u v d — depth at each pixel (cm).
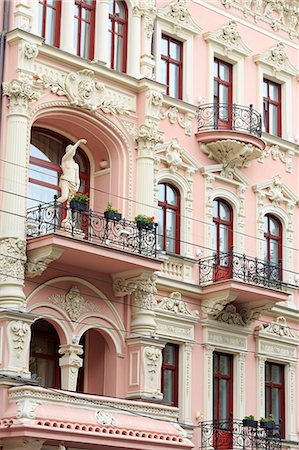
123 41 3784
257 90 4306
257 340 4022
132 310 3566
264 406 3997
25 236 3275
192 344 3781
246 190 4141
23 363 3167
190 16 4078
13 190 3269
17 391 3089
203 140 3966
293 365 4166
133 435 3253
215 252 3966
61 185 3475
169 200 3875
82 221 3556
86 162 3750
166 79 3975
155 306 3656
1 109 3328
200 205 3947
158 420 3419
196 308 3831
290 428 4088
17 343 3161
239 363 3931
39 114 3434
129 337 3531
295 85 4509
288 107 4444
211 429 3728
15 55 3359
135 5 3791
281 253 4272
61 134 3656
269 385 4084
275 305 4112
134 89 3716
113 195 3647
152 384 3488
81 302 3450
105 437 3159
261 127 4162
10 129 3312
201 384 3778
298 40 4566
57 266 3397
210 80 4100
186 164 3919
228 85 4222
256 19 4369
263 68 4356
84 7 3684
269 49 4388
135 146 3678
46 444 3175
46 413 3066
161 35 3972
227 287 3741
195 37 4094
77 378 3559
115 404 3312
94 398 3247
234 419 3800
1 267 3222
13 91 3319
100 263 3406
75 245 3253
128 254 3394
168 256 3753
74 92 3516
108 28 3731
